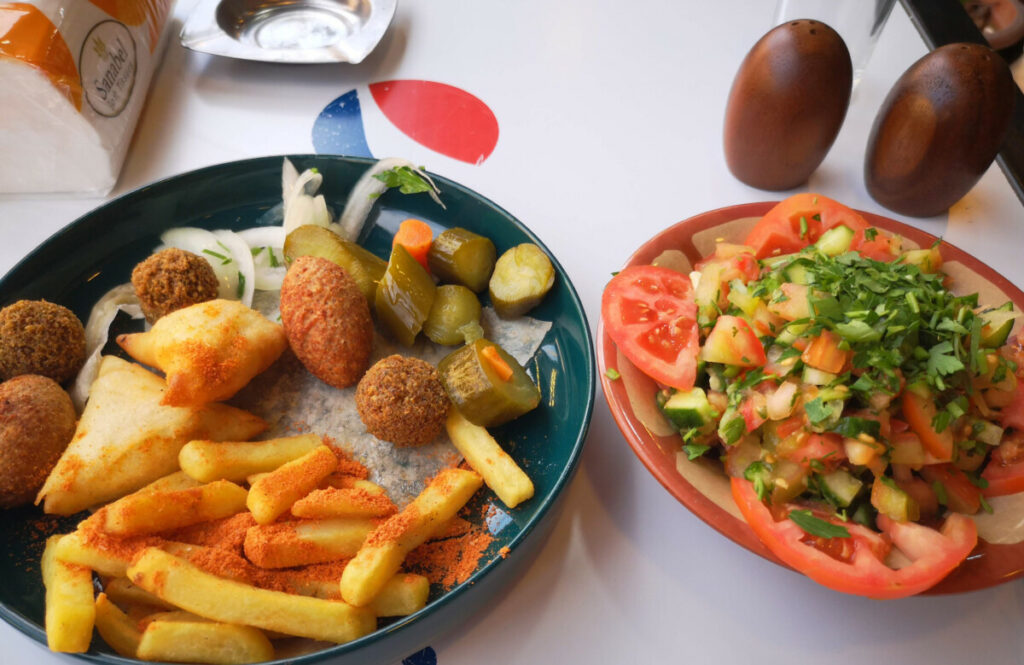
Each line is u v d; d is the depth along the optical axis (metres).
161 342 0.41
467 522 0.38
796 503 0.35
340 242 0.45
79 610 0.33
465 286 0.45
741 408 0.35
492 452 0.39
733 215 0.42
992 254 0.47
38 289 0.44
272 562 0.36
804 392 0.35
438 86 0.56
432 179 0.47
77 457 0.38
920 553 0.33
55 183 0.49
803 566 0.33
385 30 0.56
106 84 0.49
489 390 0.40
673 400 0.36
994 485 0.35
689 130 0.54
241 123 0.54
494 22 0.60
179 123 0.54
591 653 0.36
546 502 0.36
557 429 0.41
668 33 0.59
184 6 0.60
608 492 0.40
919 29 0.57
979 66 0.43
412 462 0.40
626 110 0.55
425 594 0.35
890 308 0.35
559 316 0.44
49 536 0.38
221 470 0.38
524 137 0.53
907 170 0.46
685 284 0.39
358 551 0.37
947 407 0.34
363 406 0.40
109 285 0.46
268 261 0.47
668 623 0.37
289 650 0.35
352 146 0.53
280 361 0.44
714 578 0.38
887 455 0.35
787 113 0.45
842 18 0.52
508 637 0.36
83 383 0.42
